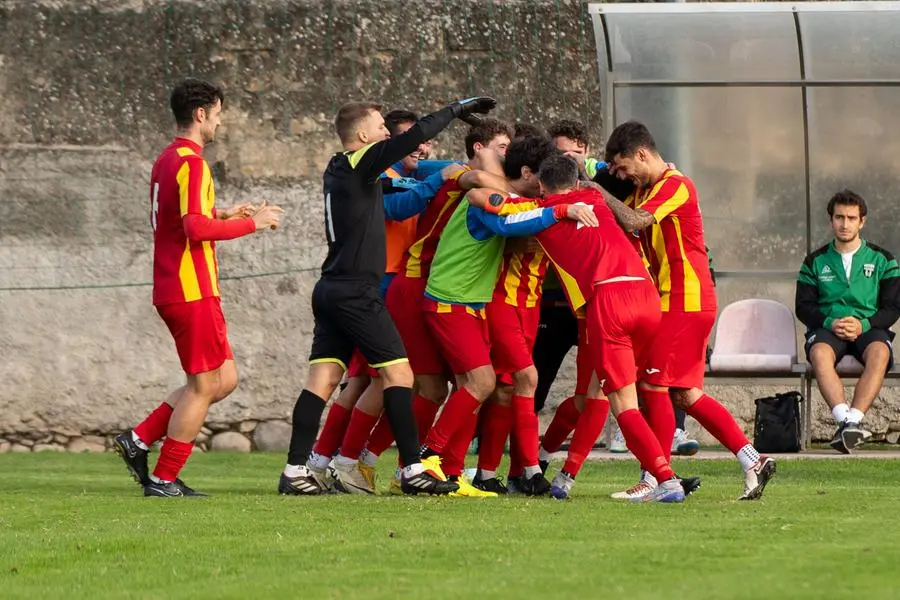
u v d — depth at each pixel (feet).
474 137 94.12
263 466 126.11
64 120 143.74
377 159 90.22
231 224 89.97
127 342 143.64
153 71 144.25
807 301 129.18
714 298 88.84
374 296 90.89
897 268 128.88
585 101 145.07
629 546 63.52
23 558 63.31
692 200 87.81
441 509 80.23
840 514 76.89
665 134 141.69
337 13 145.28
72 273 143.33
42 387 142.92
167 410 93.50
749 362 133.28
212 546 65.62
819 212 142.72
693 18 139.54
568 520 74.13
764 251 142.82
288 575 57.21
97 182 143.43
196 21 144.77
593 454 132.46
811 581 53.72
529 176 91.25
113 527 73.10
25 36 143.95
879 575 55.11
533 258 93.04
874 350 125.08
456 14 145.69
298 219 144.46
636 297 84.17
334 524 73.05
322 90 144.77
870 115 141.90
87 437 143.74
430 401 96.48
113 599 53.11
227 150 144.05
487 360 92.17
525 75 145.18
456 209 92.27
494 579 55.16
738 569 56.80
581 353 93.45
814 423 144.87
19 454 139.85
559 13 146.00
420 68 145.07
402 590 53.16
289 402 144.56
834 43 139.85
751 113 141.79
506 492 97.25
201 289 91.20
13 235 143.13
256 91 144.56
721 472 114.83
